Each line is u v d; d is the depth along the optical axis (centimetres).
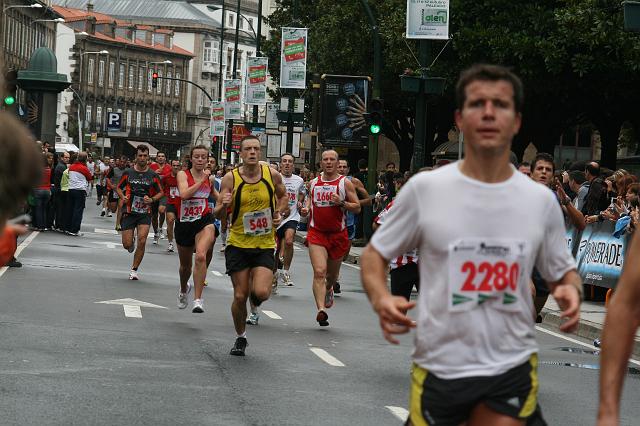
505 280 962
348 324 3108
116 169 6906
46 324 2688
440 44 8125
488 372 957
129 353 2331
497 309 963
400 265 2400
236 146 11550
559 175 4353
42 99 9594
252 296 2427
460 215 963
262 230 2398
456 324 961
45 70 9625
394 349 2631
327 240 3070
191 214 3031
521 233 968
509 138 972
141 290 3659
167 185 5578
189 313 3138
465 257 962
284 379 2119
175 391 1936
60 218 6506
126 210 4141
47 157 6481
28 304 3056
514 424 953
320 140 7456
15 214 656
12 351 2264
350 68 10225
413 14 5275
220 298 3609
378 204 6375
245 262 2408
